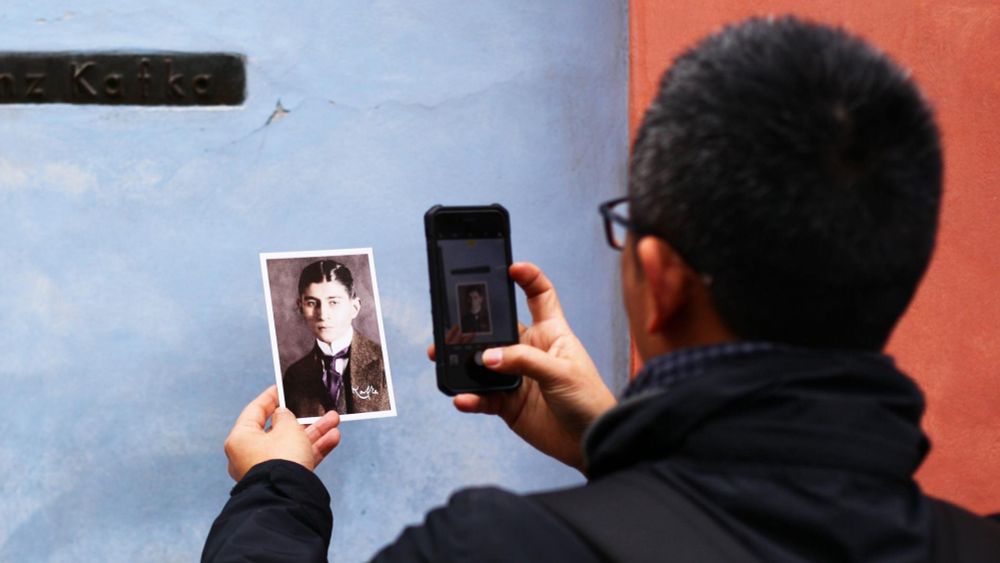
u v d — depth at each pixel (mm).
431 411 2166
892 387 733
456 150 2180
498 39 2199
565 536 692
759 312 720
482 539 698
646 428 736
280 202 2104
